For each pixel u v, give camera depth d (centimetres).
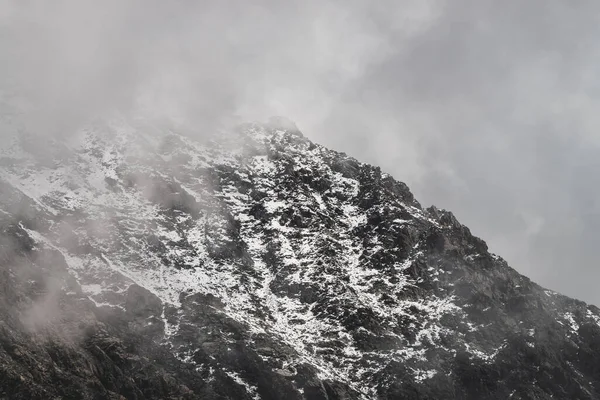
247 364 17238
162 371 16538
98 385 15212
